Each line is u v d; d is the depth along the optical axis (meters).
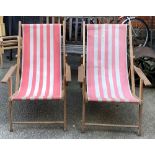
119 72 2.56
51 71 2.59
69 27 3.44
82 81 2.21
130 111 2.67
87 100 2.24
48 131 2.34
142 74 2.34
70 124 2.44
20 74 2.69
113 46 2.57
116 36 2.57
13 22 4.31
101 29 2.57
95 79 2.54
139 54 3.14
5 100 2.84
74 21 3.51
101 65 2.57
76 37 3.47
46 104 2.78
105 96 2.35
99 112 2.65
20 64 2.68
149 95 3.02
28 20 4.27
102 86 2.49
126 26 2.58
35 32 2.59
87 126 2.40
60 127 2.39
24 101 2.82
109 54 2.58
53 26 2.59
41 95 2.32
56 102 2.82
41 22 3.61
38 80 2.55
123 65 2.58
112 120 2.52
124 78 2.55
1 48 3.72
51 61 2.60
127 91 2.46
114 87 2.49
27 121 2.47
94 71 2.56
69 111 2.65
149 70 3.18
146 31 4.23
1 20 4.10
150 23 4.80
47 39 2.59
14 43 3.81
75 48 3.39
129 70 2.64
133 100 2.22
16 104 2.76
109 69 2.57
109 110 2.69
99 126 2.41
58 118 2.54
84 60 2.55
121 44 2.57
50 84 2.53
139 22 4.19
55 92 2.41
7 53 4.32
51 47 2.60
